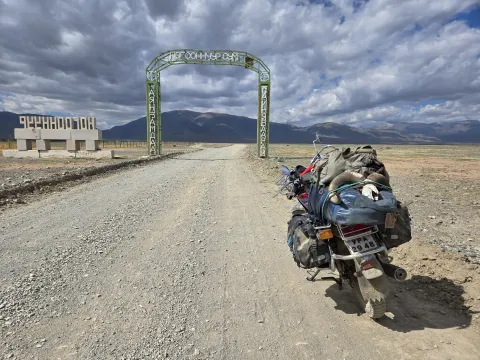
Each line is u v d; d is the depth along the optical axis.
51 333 3.48
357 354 3.23
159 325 3.69
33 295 4.24
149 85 35.78
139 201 10.23
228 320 3.83
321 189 3.91
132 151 49.31
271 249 6.22
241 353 3.25
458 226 7.39
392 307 4.07
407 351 3.26
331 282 4.85
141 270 5.14
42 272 4.92
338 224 3.64
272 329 3.67
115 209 9.05
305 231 3.91
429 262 5.10
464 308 3.95
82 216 8.23
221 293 4.48
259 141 35.59
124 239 6.57
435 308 4.00
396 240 3.65
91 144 32.69
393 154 50.38
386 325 3.71
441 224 7.54
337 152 3.98
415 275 4.83
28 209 8.91
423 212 8.77
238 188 13.29
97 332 3.53
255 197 11.30
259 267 5.38
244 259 5.71
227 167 23.23
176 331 3.59
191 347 3.33
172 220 8.13
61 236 6.60
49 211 8.70
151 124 36.12
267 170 19.97
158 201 10.33
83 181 14.38
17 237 6.49
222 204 10.12
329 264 3.82
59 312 3.89
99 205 9.53
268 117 35.38
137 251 5.95
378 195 3.62
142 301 4.21
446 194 11.90
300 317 3.91
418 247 5.63
